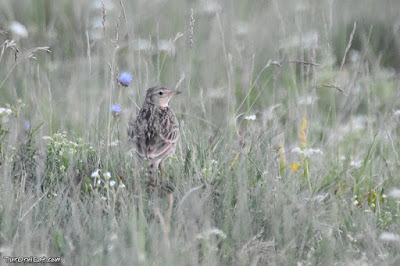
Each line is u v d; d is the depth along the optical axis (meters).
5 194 8.51
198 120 12.12
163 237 7.82
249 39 15.30
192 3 16.55
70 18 16.67
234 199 9.12
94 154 10.43
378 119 12.48
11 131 10.42
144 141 10.52
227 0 16.94
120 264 7.57
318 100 13.62
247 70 13.84
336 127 11.80
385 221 9.01
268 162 9.98
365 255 7.95
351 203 9.41
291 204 8.70
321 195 9.22
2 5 16.19
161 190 9.75
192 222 8.20
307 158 10.44
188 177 9.77
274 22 16.09
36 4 17.17
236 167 9.70
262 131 11.37
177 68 13.51
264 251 7.93
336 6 17.16
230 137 10.80
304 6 16.17
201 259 7.78
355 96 12.46
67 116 12.55
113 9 15.98
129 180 9.69
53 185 9.35
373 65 14.52
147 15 16.16
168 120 10.91
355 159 11.47
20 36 15.20
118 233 7.98
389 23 16.42
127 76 11.57
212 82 14.10
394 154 11.09
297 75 14.59
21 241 7.72
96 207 8.39
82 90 13.15
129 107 12.67
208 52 14.88
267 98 13.76
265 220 8.45
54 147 10.27
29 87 13.20
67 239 7.77
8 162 9.39
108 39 12.89
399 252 8.09
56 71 14.59
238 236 8.09
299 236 8.22
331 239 8.11
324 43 14.39
